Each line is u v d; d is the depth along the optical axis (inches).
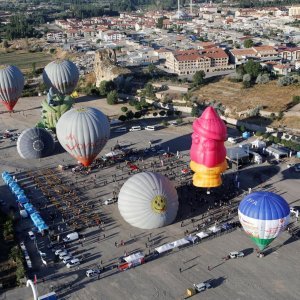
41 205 4635.8
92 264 3668.8
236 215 4315.9
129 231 4116.6
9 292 3378.4
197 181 4658.0
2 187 5118.1
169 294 3316.9
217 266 3604.8
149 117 7308.1
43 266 3666.3
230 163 5413.4
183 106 7736.2
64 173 5383.9
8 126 7175.2
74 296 3336.6
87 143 5113.2
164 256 3750.0
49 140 5866.1
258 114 7076.8
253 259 3678.6
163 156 5743.1
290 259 3666.3
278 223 3585.1
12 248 3828.7
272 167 5334.6
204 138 4456.2
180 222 4224.9
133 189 4114.2
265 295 3275.1
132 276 3526.1
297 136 6220.5
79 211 4473.4
